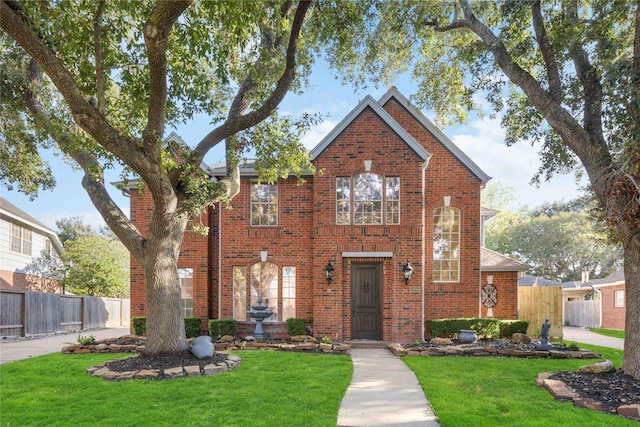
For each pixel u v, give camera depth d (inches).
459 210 667.4
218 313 650.2
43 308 756.6
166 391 315.3
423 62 657.0
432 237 665.6
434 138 679.7
